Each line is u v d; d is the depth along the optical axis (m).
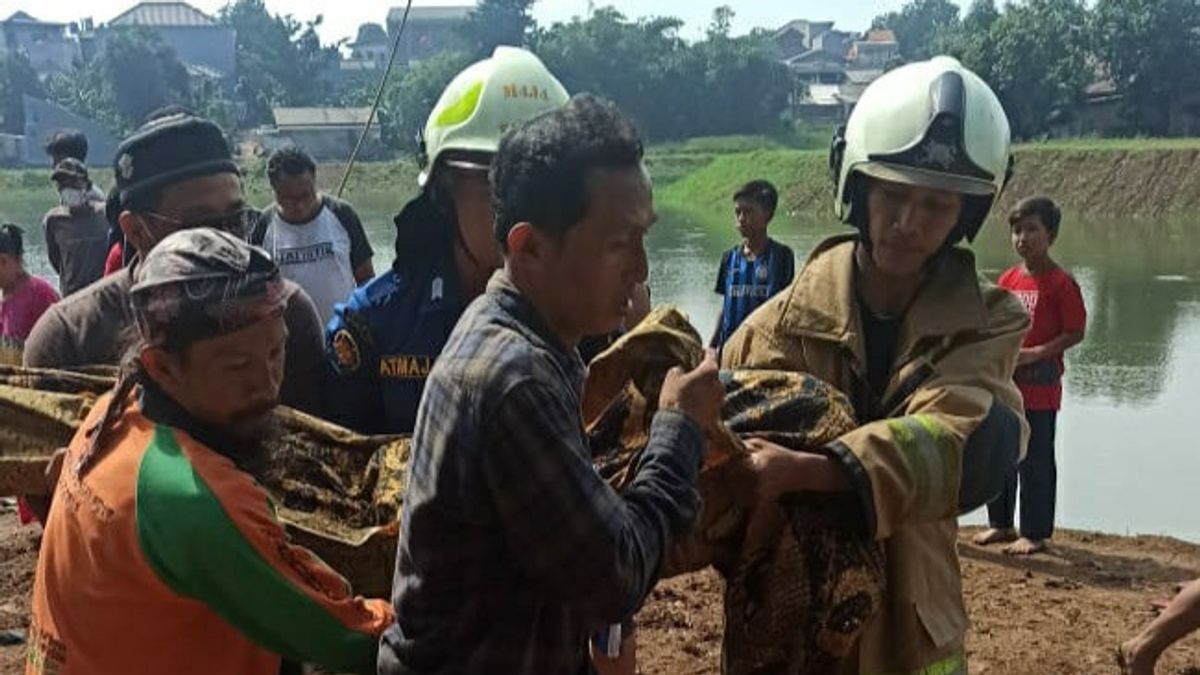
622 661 2.84
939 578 2.71
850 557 2.52
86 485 2.11
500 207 2.00
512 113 2.76
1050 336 7.20
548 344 2.00
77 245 8.25
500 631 1.98
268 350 2.14
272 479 2.58
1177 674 5.11
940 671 2.69
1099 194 41.16
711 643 5.29
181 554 2.03
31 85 71.62
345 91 90.00
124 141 3.12
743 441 2.46
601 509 1.91
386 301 2.94
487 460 1.89
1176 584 6.70
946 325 2.68
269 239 5.83
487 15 68.69
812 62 105.31
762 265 8.18
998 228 36.66
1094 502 9.66
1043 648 5.45
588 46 69.69
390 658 2.06
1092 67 54.91
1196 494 9.81
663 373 2.38
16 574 6.00
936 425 2.50
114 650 2.09
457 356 1.95
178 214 3.07
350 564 2.55
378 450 2.72
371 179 60.75
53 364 3.25
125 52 70.75
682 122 71.25
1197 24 52.47
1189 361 15.45
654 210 2.01
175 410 2.13
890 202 2.64
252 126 80.94
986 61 54.44
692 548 2.50
